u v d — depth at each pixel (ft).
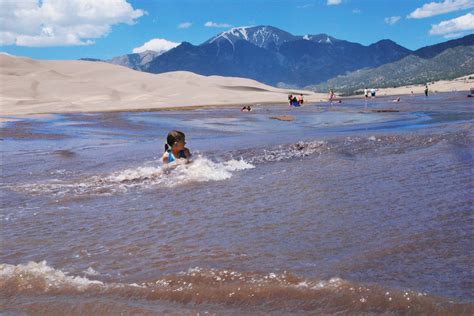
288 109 184.24
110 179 28.58
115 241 14.97
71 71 477.77
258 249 13.39
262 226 16.08
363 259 12.07
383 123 83.56
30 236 15.96
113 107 220.43
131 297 10.23
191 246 14.02
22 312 9.67
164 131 81.46
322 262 11.97
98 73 472.85
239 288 10.32
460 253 12.21
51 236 15.89
